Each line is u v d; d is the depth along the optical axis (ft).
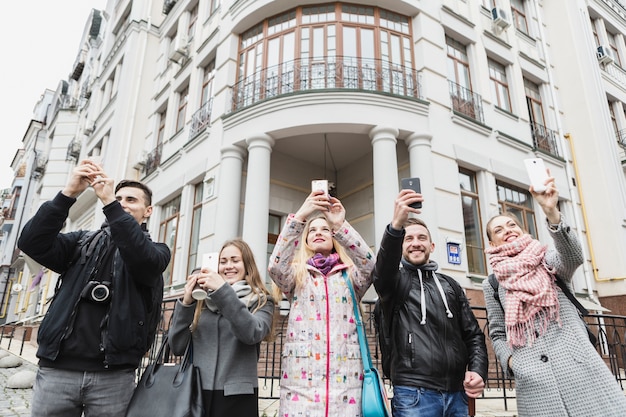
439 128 26.27
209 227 26.81
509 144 30.19
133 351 6.30
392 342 7.71
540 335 6.92
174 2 42.29
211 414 6.55
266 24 29.22
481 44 31.76
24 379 17.46
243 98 28.22
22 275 77.10
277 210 29.09
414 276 8.13
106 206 6.28
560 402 6.38
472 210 27.12
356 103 24.56
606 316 16.93
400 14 28.76
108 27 57.82
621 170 33.94
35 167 84.38
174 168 33.68
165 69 41.52
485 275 25.95
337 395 6.61
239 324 6.64
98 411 6.07
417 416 6.82
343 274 7.90
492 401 15.35
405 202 7.11
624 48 43.39
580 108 35.73
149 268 6.40
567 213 32.48
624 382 20.29
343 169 32.53
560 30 38.73
